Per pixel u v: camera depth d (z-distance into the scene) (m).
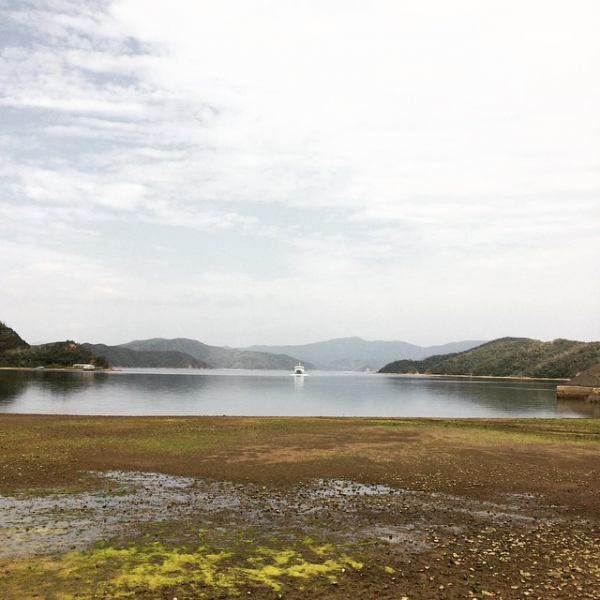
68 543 11.08
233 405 67.44
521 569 10.22
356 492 16.84
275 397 89.25
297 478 18.78
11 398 66.75
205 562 10.18
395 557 10.77
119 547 10.91
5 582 8.89
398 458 23.34
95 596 8.43
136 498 15.30
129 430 31.53
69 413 50.09
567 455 25.20
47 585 8.81
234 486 17.30
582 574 10.01
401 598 8.74
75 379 138.12
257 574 9.66
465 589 9.19
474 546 11.63
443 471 20.58
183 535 11.88
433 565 10.34
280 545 11.37
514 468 21.56
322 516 13.86
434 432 33.56
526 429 36.66
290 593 8.84
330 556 10.74
